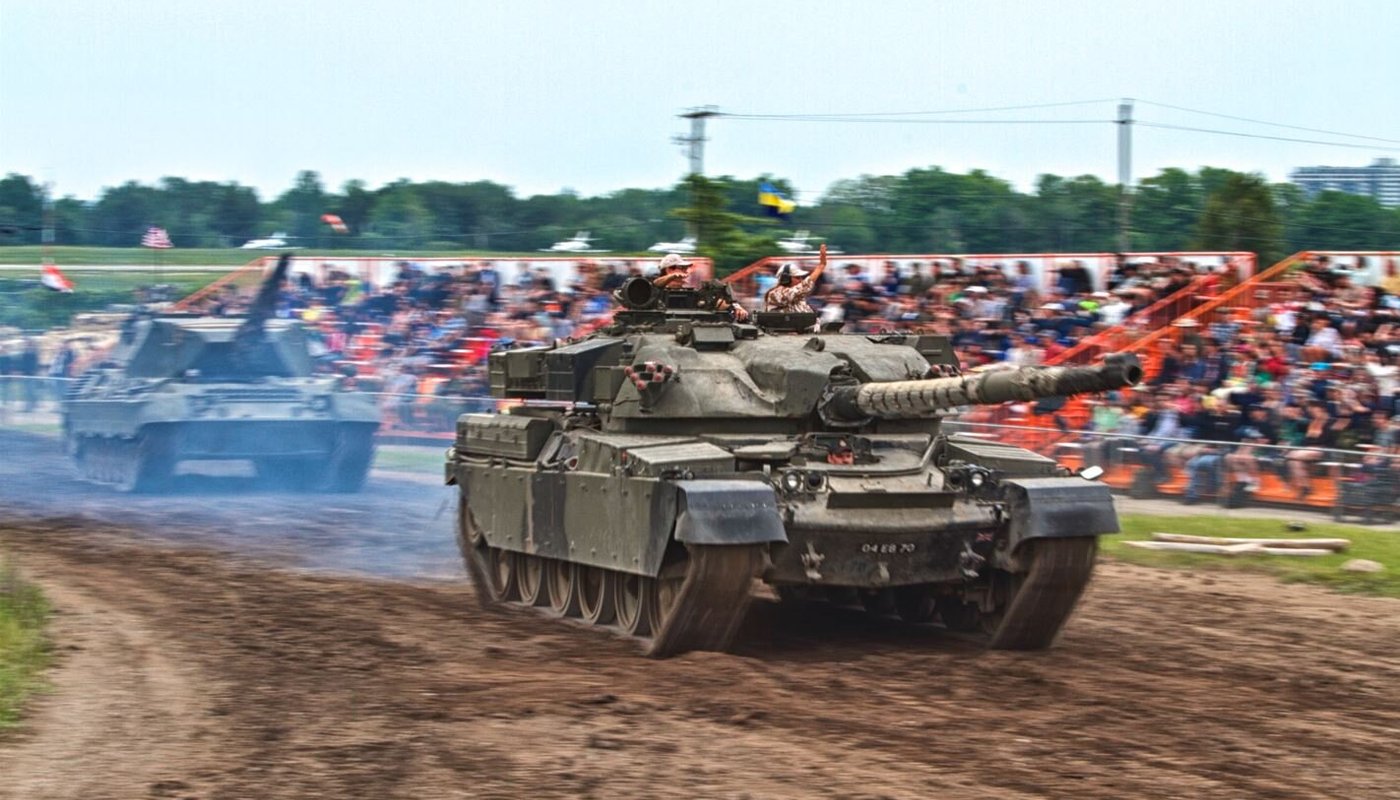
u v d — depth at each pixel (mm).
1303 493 25266
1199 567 21953
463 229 62688
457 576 21125
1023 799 10055
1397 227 54500
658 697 12977
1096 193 56062
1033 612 15391
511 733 11742
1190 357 30109
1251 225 48812
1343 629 17312
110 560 21812
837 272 36531
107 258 61281
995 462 15703
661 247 44312
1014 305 33531
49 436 40625
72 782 10523
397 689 13312
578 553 16312
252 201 63844
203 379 29953
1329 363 28125
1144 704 13031
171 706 12750
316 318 42969
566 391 17219
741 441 15758
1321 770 10945
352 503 29188
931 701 13016
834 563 14852
